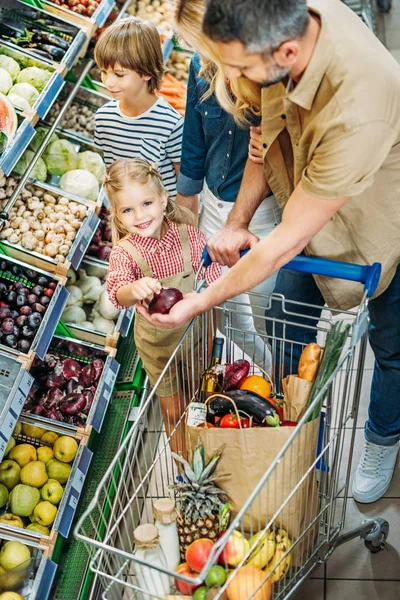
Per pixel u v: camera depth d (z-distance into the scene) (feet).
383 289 8.03
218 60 6.21
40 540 9.14
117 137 11.44
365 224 7.47
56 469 10.10
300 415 7.07
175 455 6.93
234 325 10.56
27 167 11.76
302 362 7.22
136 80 10.80
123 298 8.55
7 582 8.55
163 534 6.73
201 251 9.32
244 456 6.77
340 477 10.47
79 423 10.62
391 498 10.06
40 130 12.33
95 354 11.58
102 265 12.66
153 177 8.64
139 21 10.66
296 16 5.16
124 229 9.16
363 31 6.10
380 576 9.11
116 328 12.03
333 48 5.66
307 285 9.11
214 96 9.23
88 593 9.26
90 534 9.78
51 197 11.98
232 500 6.92
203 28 5.28
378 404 9.39
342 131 5.68
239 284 6.65
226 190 10.11
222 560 6.68
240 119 8.45
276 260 6.40
